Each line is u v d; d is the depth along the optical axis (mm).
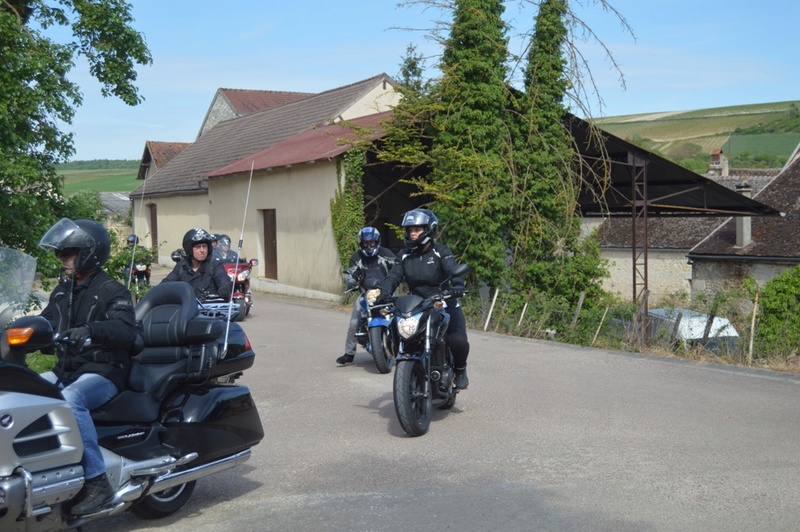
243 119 37844
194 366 5246
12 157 12406
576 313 14328
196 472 5086
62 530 4559
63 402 4207
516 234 17250
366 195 20688
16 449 3953
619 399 8305
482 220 16562
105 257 4840
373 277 10172
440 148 16922
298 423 7605
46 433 4086
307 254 20922
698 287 32719
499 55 17016
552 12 17062
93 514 4391
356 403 8383
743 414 7633
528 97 17250
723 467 6016
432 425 7406
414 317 6906
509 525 4945
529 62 17297
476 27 16750
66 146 13344
